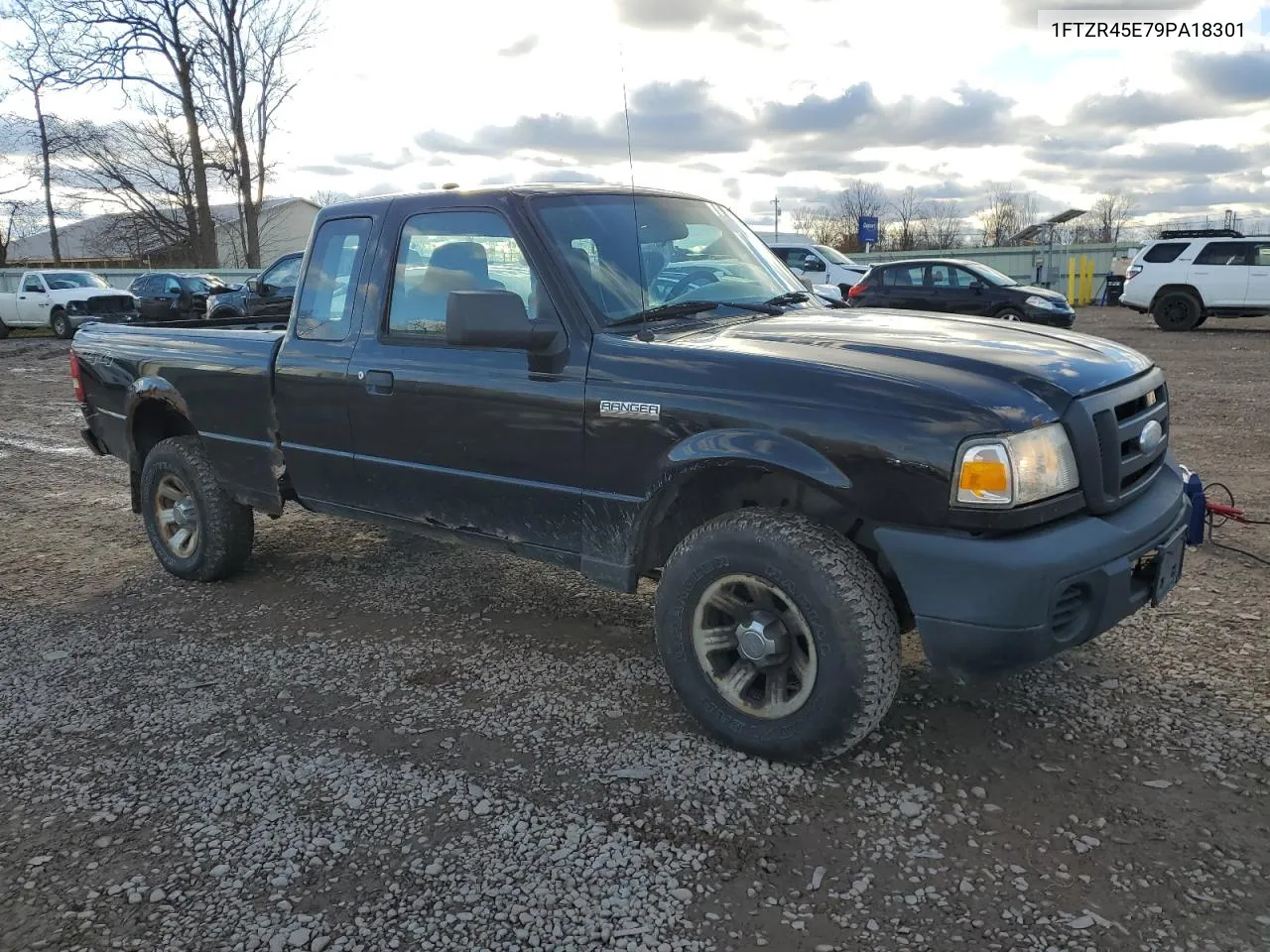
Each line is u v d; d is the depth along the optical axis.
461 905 2.56
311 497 4.54
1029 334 3.50
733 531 3.12
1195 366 12.95
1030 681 3.68
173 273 25.09
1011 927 2.41
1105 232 45.69
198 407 4.90
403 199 4.09
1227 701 3.49
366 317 4.15
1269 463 7.08
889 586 3.23
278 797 3.08
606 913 2.51
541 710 3.63
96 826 2.96
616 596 4.84
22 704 3.81
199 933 2.48
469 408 3.75
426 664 4.08
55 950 2.43
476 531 3.93
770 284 4.25
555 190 3.86
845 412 2.90
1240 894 2.49
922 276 17.80
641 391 3.29
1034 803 2.92
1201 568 4.81
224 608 4.84
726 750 3.28
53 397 13.34
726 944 2.39
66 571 5.52
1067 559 2.73
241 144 37.78
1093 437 2.89
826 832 2.82
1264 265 17.69
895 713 3.48
